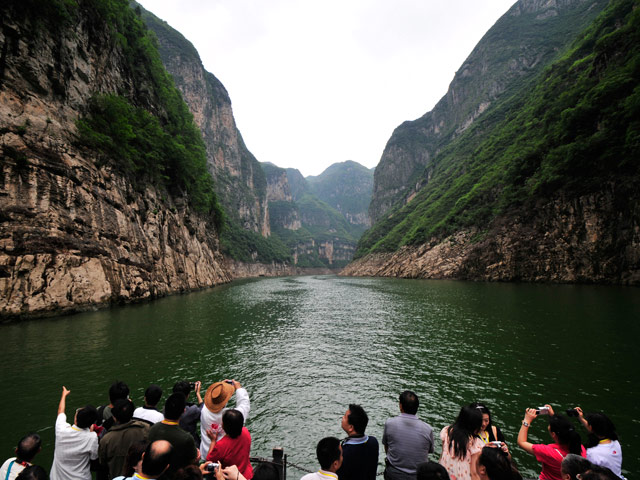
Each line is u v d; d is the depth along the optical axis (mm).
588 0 160000
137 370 15883
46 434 9922
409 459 5473
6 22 28609
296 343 21703
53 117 32281
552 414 5746
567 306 30844
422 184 182375
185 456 4684
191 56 182750
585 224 51906
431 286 63219
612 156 47531
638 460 8469
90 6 39375
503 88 176000
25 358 17438
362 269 143750
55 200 30688
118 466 5070
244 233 187000
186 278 62031
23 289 27281
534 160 67250
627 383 13320
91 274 33781
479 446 4895
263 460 6332
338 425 11133
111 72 45688
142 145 49250
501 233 68312
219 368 16578
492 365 16250
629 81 47125
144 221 48719
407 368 16453
